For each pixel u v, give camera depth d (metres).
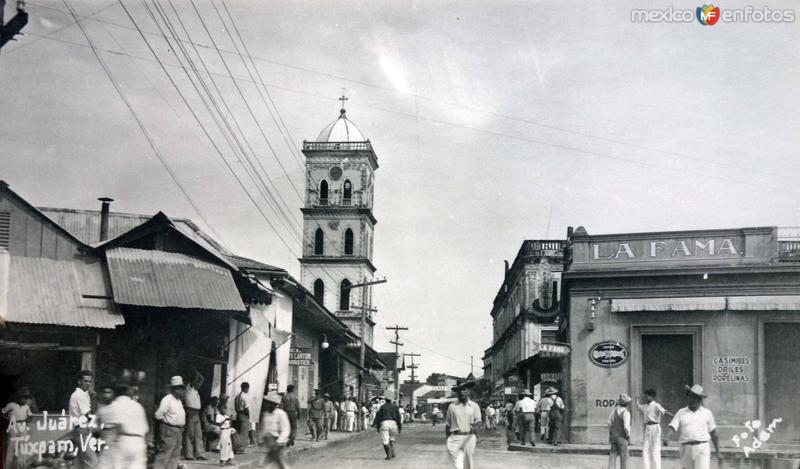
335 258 80.88
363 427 43.44
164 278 18.33
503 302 80.75
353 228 81.81
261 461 18.16
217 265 19.73
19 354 16.22
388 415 20.94
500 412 57.66
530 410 24.30
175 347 19.36
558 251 57.50
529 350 55.78
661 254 25.92
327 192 82.69
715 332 25.02
